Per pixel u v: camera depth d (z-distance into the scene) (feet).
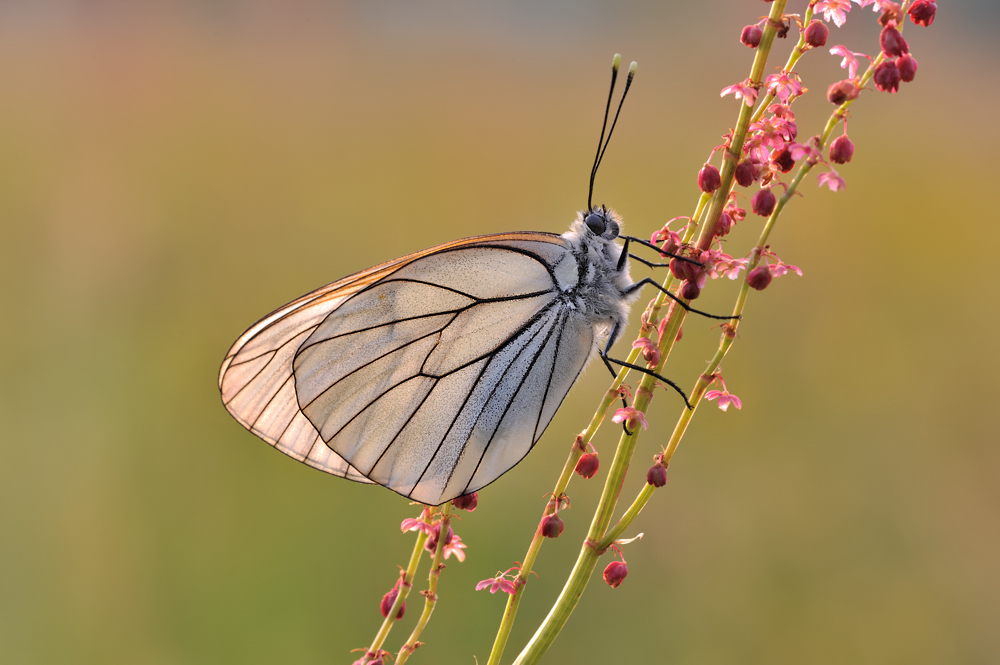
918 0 2.36
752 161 2.37
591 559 2.38
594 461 2.38
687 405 2.38
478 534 2.65
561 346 2.44
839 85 2.36
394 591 2.40
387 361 2.44
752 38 2.37
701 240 2.38
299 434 2.44
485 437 2.44
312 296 2.45
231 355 2.43
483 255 2.43
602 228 2.44
